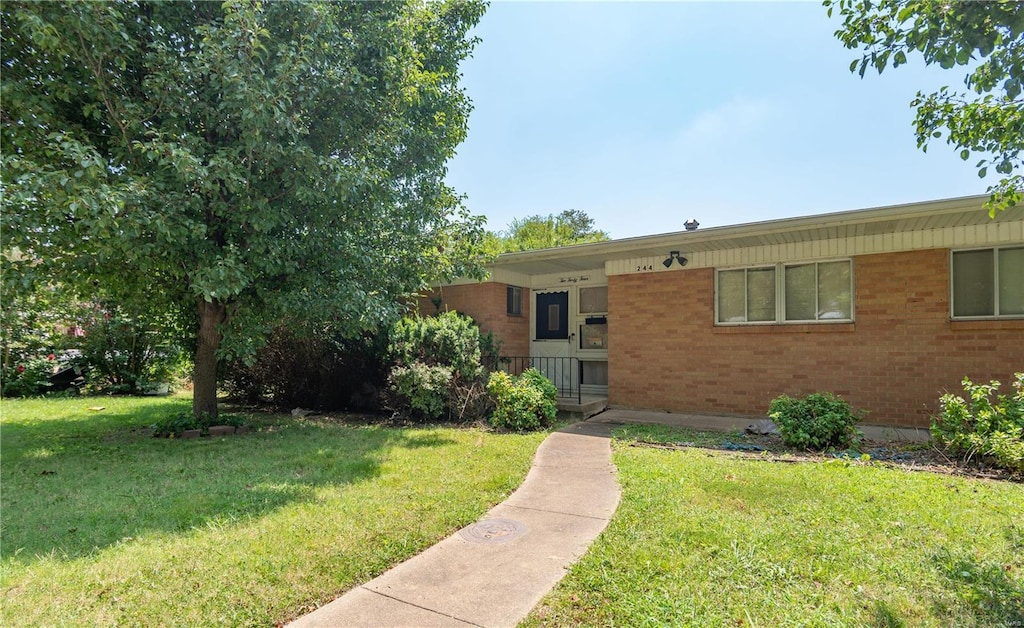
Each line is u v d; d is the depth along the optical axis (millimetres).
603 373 11180
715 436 7332
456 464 5734
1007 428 5340
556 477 5238
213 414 8258
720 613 2590
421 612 2676
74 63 6031
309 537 3594
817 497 4367
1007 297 7098
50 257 6102
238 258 6324
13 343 12852
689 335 9312
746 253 8844
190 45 6727
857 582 2891
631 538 3531
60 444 7039
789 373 8445
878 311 7816
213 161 5645
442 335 9086
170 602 2736
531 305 12203
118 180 5754
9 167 5281
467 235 9164
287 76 5969
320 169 6387
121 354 13750
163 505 4305
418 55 8016
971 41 3084
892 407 7676
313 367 10312
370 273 7691
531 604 2738
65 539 3578
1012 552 3277
